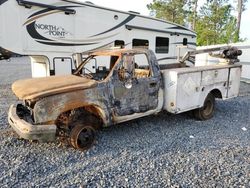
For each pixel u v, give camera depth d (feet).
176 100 17.65
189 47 43.55
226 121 20.74
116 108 15.35
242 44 45.55
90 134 14.62
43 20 25.25
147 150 14.48
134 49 16.70
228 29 117.60
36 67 28.99
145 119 20.67
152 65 17.24
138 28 33.73
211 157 13.66
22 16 23.82
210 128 18.78
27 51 24.64
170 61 39.81
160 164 12.82
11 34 23.39
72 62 28.04
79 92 13.73
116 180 11.25
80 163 12.85
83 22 28.32
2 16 22.66
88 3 28.63
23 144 14.98
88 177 11.44
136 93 16.22
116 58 16.46
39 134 12.55
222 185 10.94
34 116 12.69
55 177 11.43
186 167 12.52
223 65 22.31
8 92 30.89
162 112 19.77
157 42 37.11
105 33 30.50
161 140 16.08
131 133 17.29
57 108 13.09
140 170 12.19
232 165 12.78
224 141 16.10
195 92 19.06
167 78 17.84
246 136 17.17
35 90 12.94
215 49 23.03
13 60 92.17
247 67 44.62
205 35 130.11
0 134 16.38
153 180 11.30
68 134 14.29
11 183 10.88
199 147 15.02
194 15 126.52
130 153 14.07
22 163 12.67
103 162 12.98
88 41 29.12
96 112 14.89
